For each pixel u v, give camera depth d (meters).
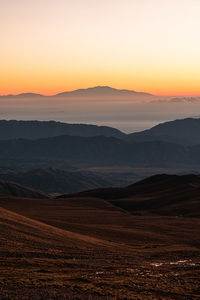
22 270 44.28
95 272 47.97
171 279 47.81
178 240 95.06
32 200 177.50
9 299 31.78
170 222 124.19
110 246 75.38
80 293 36.09
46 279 40.09
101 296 35.75
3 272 42.09
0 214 81.31
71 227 98.12
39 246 62.50
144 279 46.00
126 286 41.06
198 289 42.56
